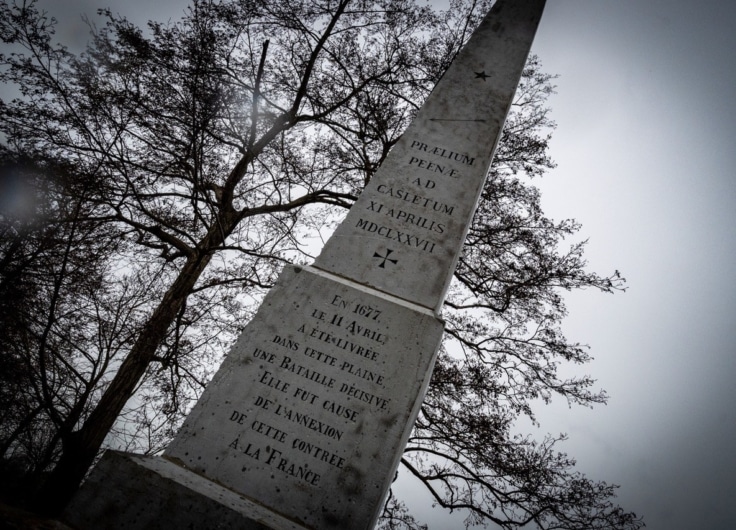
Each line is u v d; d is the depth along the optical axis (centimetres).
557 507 671
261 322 260
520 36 474
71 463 408
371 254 303
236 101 546
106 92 480
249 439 226
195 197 457
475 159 363
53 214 378
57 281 385
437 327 262
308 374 245
